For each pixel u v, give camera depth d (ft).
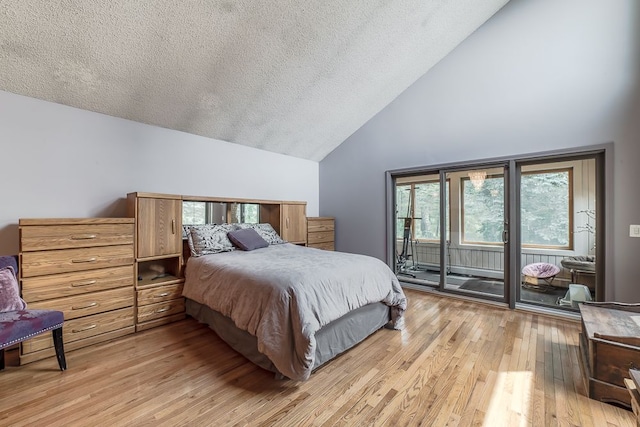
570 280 10.59
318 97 11.66
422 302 11.44
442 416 4.96
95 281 7.70
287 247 11.45
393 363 6.77
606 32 8.81
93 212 9.01
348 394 5.59
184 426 4.72
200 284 8.63
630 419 4.83
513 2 10.52
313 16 8.01
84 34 6.63
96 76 7.80
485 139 11.14
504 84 10.69
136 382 5.97
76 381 5.98
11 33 6.19
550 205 10.72
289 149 14.93
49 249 6.97
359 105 13.23
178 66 8.25
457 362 6.77
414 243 13.99
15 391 5.62
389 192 14.10
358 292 7.48
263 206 13.98
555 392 5.60
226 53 8.29
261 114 11.62
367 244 14.93
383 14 8.75
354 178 15.40
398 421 4.84
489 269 11.67
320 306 6.31
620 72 8.61
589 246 10.09
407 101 13.34
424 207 13.62
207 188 12.07
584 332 6.76
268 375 6.28
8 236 7.51
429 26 10.01
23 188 7.75
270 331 5.91
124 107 9.16
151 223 8.96
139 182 10.05
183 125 10.88
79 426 4.69
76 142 8.64
